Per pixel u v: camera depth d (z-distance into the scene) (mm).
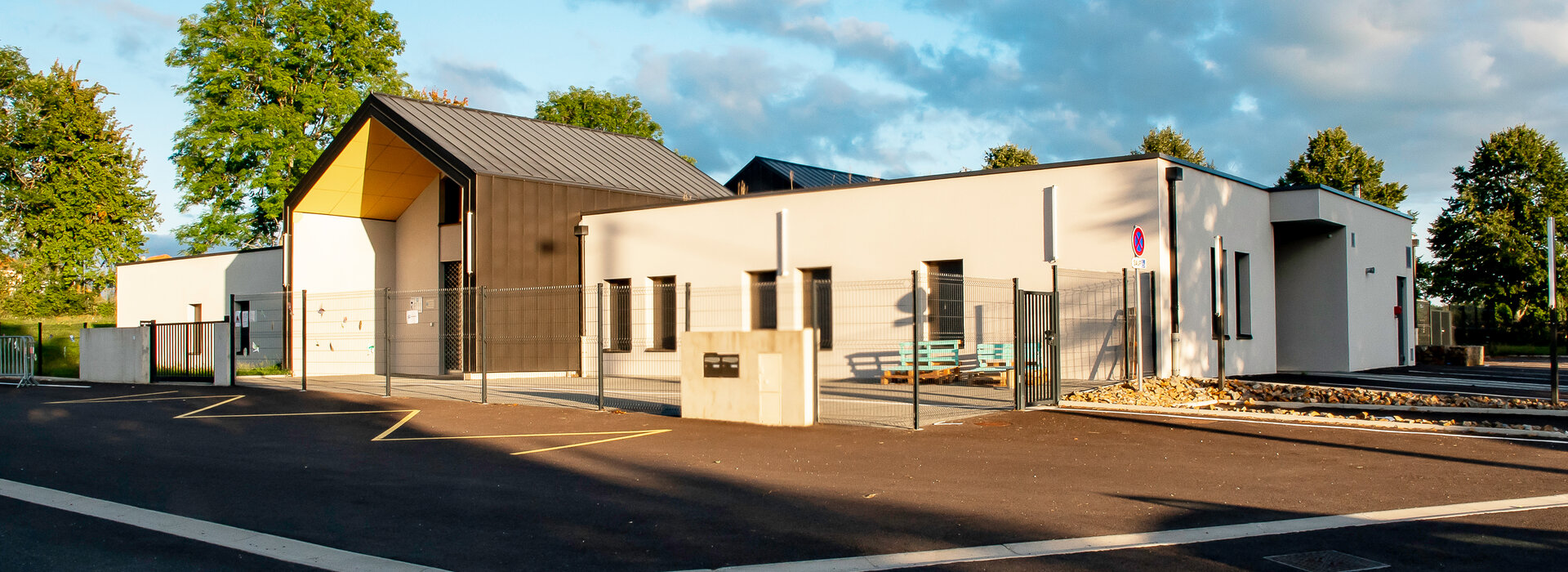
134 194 49969
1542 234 43688
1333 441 10070
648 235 22125
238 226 35812
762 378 12062
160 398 16734
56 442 11125
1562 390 16641
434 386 19094
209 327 19734
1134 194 16109
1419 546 5773
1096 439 10406
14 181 46906
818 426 11680
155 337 20984
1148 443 10109
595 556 5840
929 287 18297
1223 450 9594
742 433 11281
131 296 34312
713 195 26922
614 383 19531
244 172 35500
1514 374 21688
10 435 11789
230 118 33688
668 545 6082
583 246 23156
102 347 21922
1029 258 17156
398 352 25688
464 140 23109
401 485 8328
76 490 8094
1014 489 7805
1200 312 17078
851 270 19188
